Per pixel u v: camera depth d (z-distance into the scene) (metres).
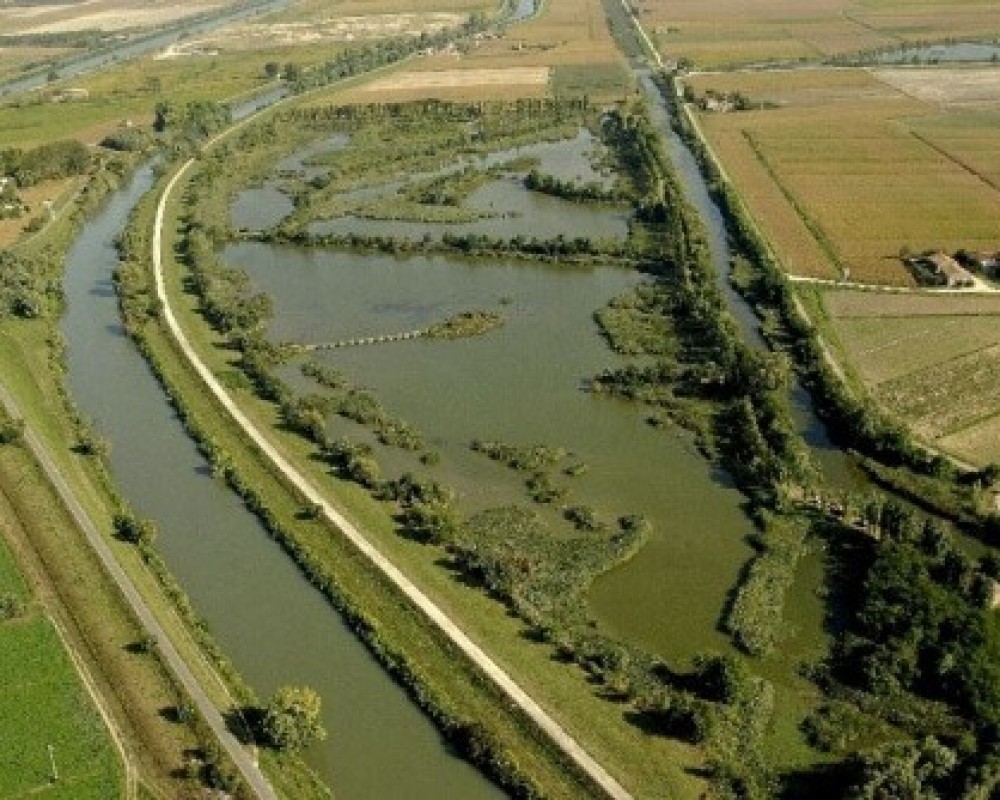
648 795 71.31
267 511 104.94
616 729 76.88
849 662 83.56
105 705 79.44
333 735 78.50
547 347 141.12
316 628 89.88
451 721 78.19
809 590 92.31
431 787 73.94
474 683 81.69
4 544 98.75
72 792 71.50
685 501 106.19
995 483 104.75
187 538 102.88
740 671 78.81
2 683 81.69
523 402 126.88
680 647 86.19
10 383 132.62
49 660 83.94
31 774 73.00
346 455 113.00
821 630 87.50
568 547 98.50
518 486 109.69
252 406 126.12
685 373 130.62
